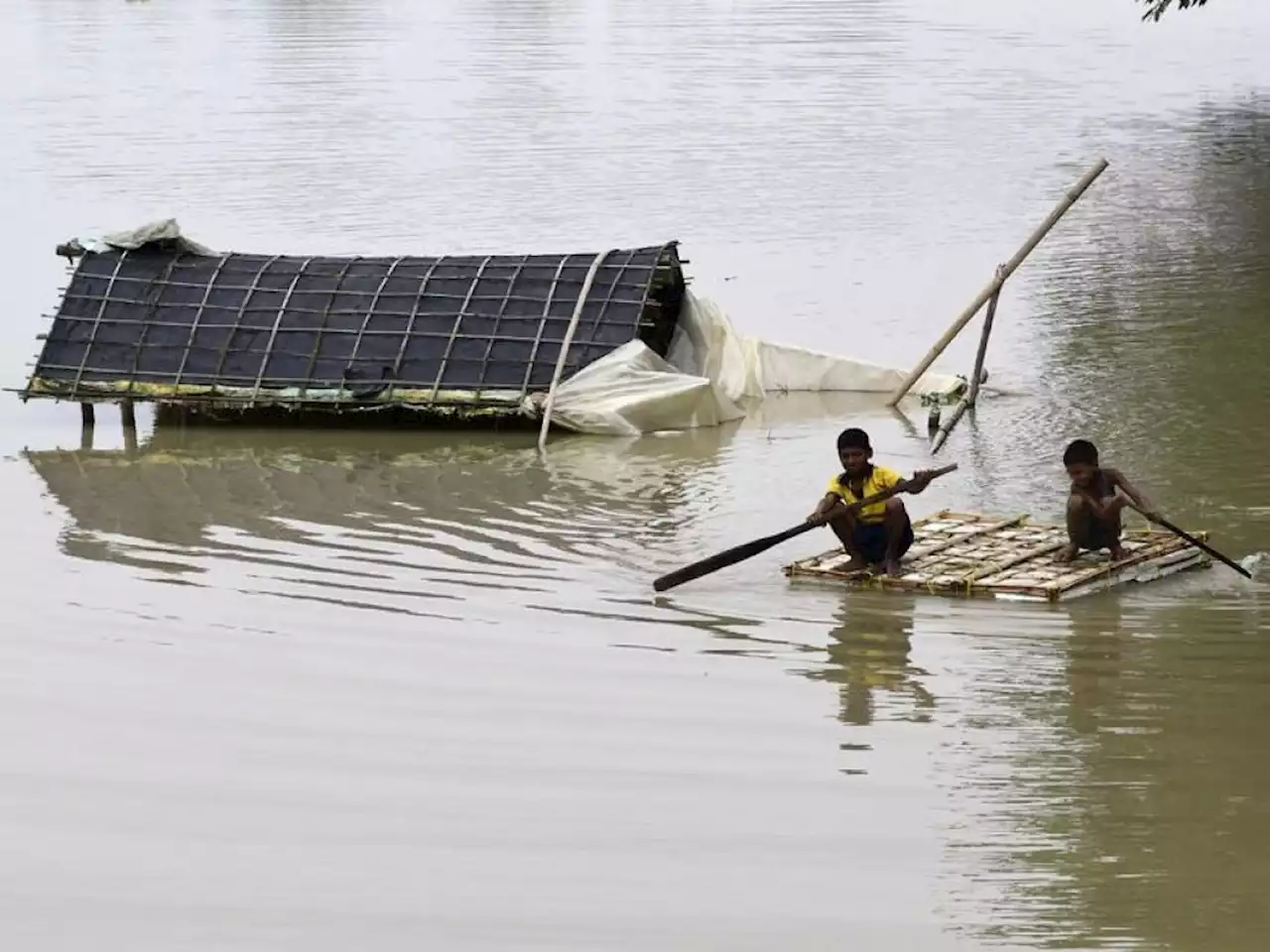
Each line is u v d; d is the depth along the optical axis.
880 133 124.75
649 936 29.88
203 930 30.39
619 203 102.00
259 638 43.50
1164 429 59.25
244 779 35.91
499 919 30.47
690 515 52.78
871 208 99.81
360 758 36.75
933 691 39.56
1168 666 40.50
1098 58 163.00
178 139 126.00
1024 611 44.00
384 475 57.78
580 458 59.19
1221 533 49.12
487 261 66.12
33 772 36.47
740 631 43.38
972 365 68.69
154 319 65.19
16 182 110.44
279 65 165.38
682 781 35.44
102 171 114.00
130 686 40.72
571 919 30.42
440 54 172.25
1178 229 92.75
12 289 83.88
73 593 46.84
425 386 62.69
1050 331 73.19
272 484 57.03
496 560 48.91
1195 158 113.19
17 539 51.47
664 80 151.88
